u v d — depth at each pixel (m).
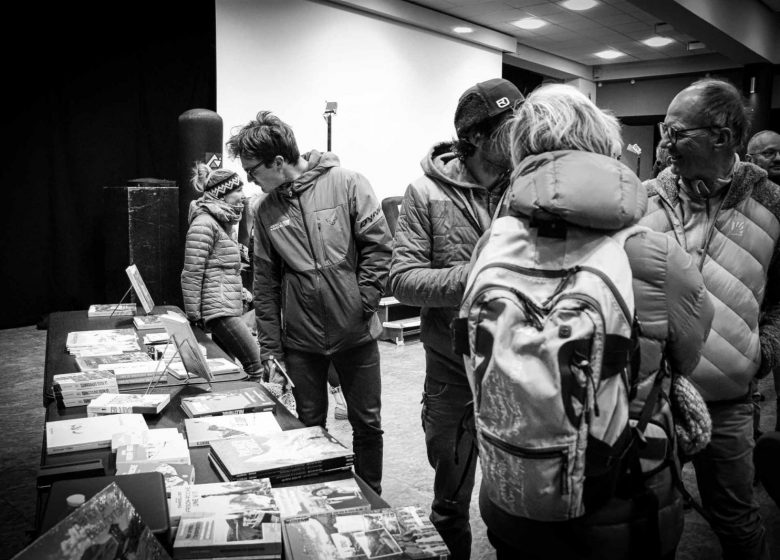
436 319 1.88
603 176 1.10
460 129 1.71
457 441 1.41
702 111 1.63
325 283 2.31
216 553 1.19
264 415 1.93
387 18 8.06
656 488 1.17
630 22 9.26
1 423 3.80
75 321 3.42
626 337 1.07
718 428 1.77
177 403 2.12
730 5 8.32
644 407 1.14
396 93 8.34
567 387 1.04
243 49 6.61
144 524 1.10
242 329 3.32
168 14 6.61
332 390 3.95
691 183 1.75
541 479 1.07
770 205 1.71
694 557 2.40
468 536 2.00
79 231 6.49
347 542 1.27
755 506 1.80
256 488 1.44
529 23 9.32
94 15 6.23
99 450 1.73
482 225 1.79
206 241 3.19
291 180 2.31
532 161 1.17
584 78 12.96
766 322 1.79
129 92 6.54
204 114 5.43
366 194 2.36
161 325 3.21
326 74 7.41
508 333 1.09
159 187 5.45
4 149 6.00
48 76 6.12
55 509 1.21
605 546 1.13
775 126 11.94
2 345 5.61
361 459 2.46
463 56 9.38
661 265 1.13
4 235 6.10
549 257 1.13
